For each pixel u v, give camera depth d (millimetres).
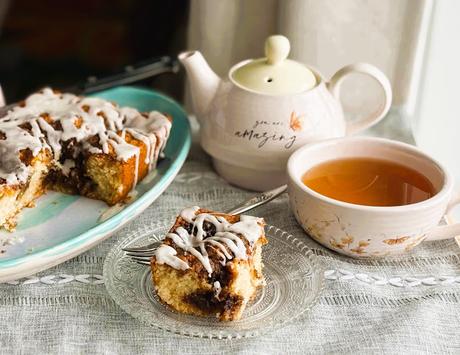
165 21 1336
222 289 562
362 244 619
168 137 766
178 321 565
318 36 789
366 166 667
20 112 729
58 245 594
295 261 619
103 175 690
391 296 606
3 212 658
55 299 595
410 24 783
